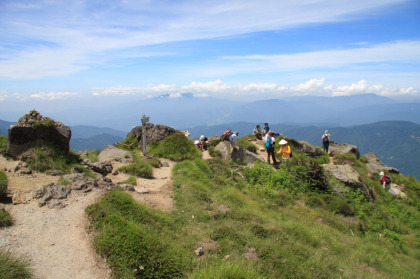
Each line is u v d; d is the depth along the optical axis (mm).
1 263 5301
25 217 7664
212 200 11703
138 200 10031
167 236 7766
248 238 8445
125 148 23078
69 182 10039
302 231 9859
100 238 6648
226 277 5773
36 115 12367
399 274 8820
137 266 5918
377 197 20094
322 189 16469
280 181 16438
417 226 16547
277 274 6680
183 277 6094
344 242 10570
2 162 10891
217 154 20797
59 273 5625
